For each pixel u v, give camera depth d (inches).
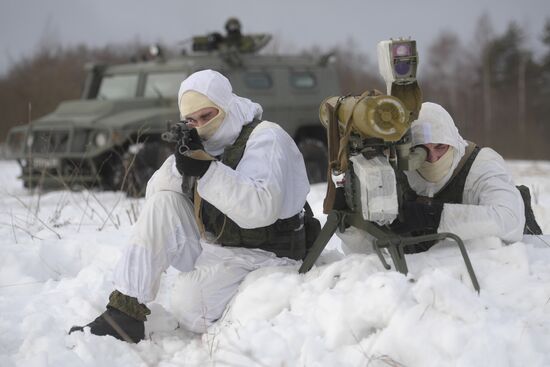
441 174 345.7
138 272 337.1
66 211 686.5
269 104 1182.3
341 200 334.0
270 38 1263.5
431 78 4702.3
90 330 333.7
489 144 3710.6
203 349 320.8
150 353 327.6
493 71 4387.3
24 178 1063.0
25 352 320.8
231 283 350.6
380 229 317.4
